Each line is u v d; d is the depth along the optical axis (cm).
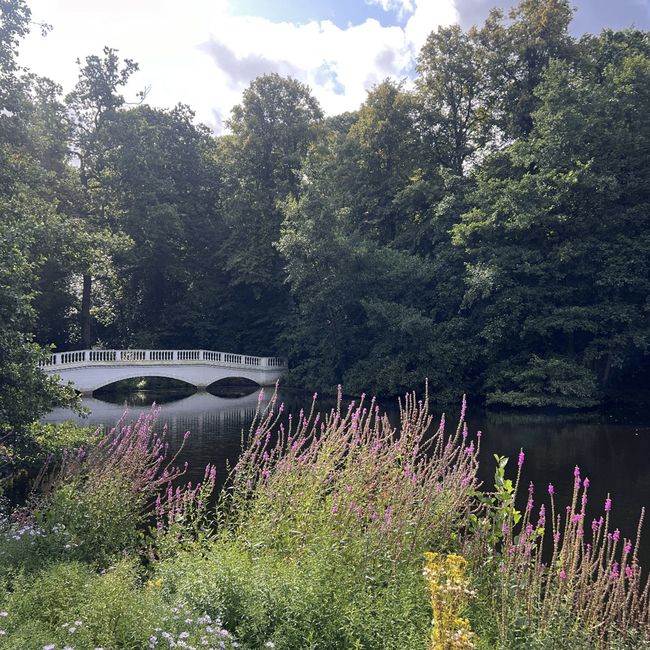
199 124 4350
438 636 345
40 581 437
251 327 4275
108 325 4206
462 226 2914
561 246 2662
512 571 485
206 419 2331
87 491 642
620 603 455
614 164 2669
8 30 1675
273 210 3962
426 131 3638
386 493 585
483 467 1470
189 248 4097
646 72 2641
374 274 3288
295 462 658
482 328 2923
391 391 2980
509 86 3278
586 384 2580
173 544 593
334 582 474
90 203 3275
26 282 1117
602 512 1085
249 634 415
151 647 355
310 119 4350
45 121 3012
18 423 1018
